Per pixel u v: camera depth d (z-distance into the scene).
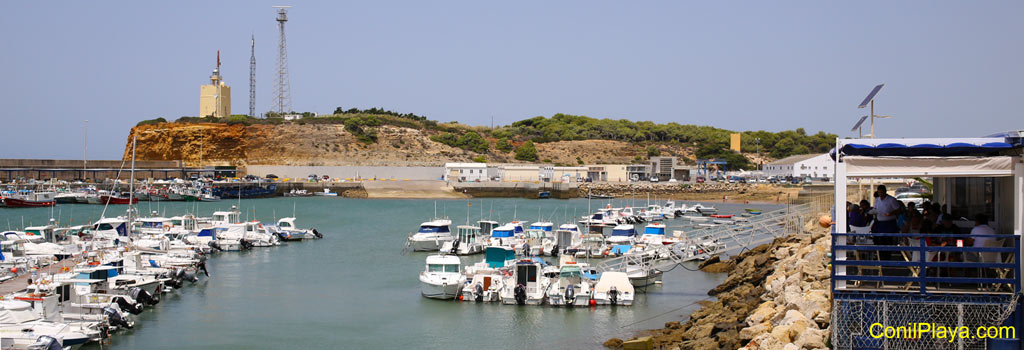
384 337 40.31
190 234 75.62
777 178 189.62
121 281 46.38
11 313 35.56
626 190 181.00
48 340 32.88
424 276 50.44
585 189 180.38
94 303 40.06
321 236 86.50
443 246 72.12
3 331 34.12
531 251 67.38
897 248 19.97
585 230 97.62
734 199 171.00
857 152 20.44
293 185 176.50
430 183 180.00
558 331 40.75
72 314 38.66
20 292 40.34
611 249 69.69
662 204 155.00
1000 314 19.52
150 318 44.06
